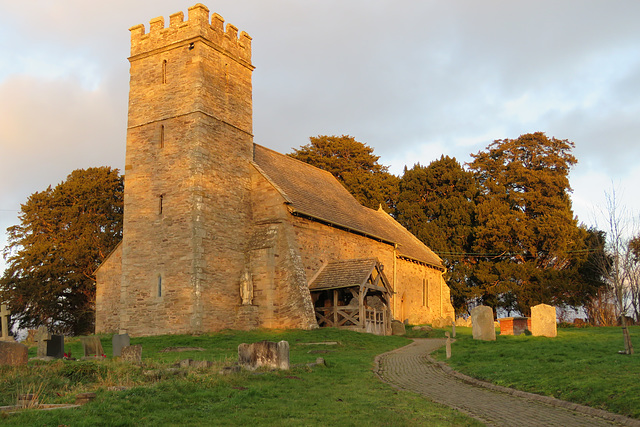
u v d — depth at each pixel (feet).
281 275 103.86
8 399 38.63
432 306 166.20
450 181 207.31
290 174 126.72
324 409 38.04
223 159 105.19
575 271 171.22
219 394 40.57
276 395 42.01
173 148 102.12
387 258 142.61
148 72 108.17
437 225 200.44
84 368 48.55
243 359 53.83
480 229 186.19
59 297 154.61
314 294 109.19
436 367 64.44
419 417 36.91
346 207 138.92
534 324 95.55
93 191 159.43
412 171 215.72
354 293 106.42
